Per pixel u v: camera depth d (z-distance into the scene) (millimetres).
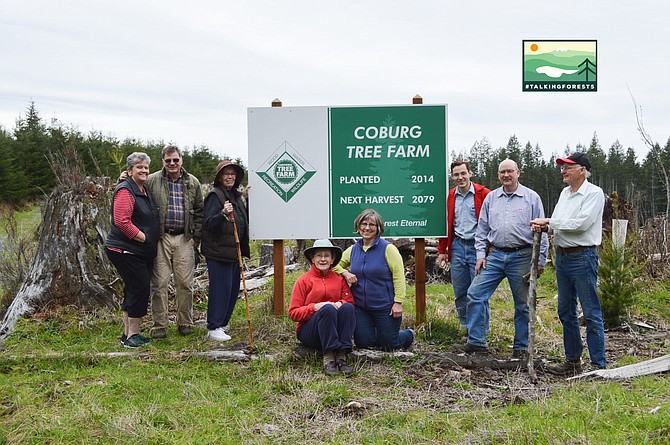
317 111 7418
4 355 6188
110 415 4641
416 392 5203
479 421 4367
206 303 9062
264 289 10289
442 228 7367
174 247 6930
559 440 3773
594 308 5699
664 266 10547
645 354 6590
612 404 4418
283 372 5602
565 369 5777
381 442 4090
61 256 7699
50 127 32750
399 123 7375
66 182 8438
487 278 6281
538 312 8453
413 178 7391
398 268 6172
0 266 9234
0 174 28359
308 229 7469
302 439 4262
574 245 5617
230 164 6910
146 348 6496
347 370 5672
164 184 6848
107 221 8125
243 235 7199
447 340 6941
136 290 6508
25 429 4402
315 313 5855
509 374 5734
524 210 6113
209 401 4988
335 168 7430
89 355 6105
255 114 7430
